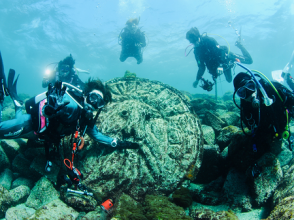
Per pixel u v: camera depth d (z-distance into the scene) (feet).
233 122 13.74
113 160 8.71
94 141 9.20
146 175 8.46
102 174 8.36
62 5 72.69
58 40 95.81
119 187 8.15
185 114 10.73
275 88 7.39
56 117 6.45
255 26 82.07
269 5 70.79
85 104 6.82
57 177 8.39
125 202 7.09
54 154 8.38
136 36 23.97
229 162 9.39
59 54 113.19
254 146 7.97
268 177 7.61
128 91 11.95
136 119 9.87
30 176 8.87
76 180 6.97
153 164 8.73
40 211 6.71
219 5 71.26
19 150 9.57
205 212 6.77
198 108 16.11
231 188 8.00
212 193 8.48
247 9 73.15
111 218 6.18
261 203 7.32
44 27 86.12
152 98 11.39
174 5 70.90
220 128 12.84
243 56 16.97
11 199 7.47
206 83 15.21
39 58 126.21
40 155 8.94
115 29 84.12
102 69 143.02
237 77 7.87
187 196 7.92
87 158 8.82
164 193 8.18
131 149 9.07
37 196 7.78
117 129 9.68
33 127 6.91
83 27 84.02
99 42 94.84
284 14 74.95
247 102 7.76
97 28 84.17
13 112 14.10
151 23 80.48
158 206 6.89
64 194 7.68
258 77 8.08
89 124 7.48
